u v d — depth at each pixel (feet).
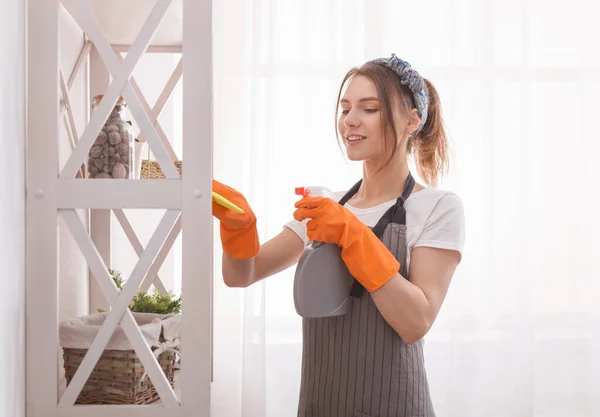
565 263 8.12
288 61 7.66
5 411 2.83
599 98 8.06
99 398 3.42
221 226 3.78
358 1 7.69
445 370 7.98
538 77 8.06
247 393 7.35
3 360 2.79
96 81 5.03
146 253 3.26
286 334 7.72
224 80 7.60
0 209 2.74
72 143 4.38
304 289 3.44
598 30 8.05
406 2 7.81
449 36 7.83
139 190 3.22
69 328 3.39
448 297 7.93
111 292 3.27
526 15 7.89
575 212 8.09
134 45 3.29
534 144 8.09
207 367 3.23
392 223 3.83
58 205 3.20
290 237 4.41
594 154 8.09
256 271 4.20
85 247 3.25
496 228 7.95
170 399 3.26
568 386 8.16
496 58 7.89
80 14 3.27
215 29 7.58
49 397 3.19
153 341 3.67
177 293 7.70
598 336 8.13
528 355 7.93
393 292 3.46
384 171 4.03
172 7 3.67
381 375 3.65
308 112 7.66
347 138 3.89
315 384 3.85
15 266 2.99
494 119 7.91
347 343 3.72
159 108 5.32
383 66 3.93
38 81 3.18
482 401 7.95
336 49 7.67
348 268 3.50
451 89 7.84
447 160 4.53
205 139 3.22
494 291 7.93
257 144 7.46
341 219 3.43
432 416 3.82
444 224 3.81
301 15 7.65
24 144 3.15
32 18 3.18
